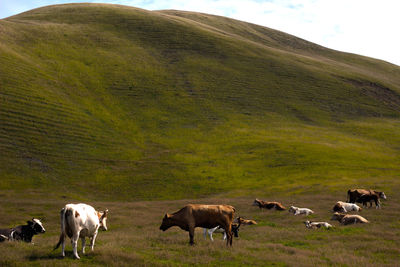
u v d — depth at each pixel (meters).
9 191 46.06
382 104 102.69
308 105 94.31
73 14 136.75
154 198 47.81
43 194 45.44
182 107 85.38
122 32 123.88
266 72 109.75
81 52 103.25
